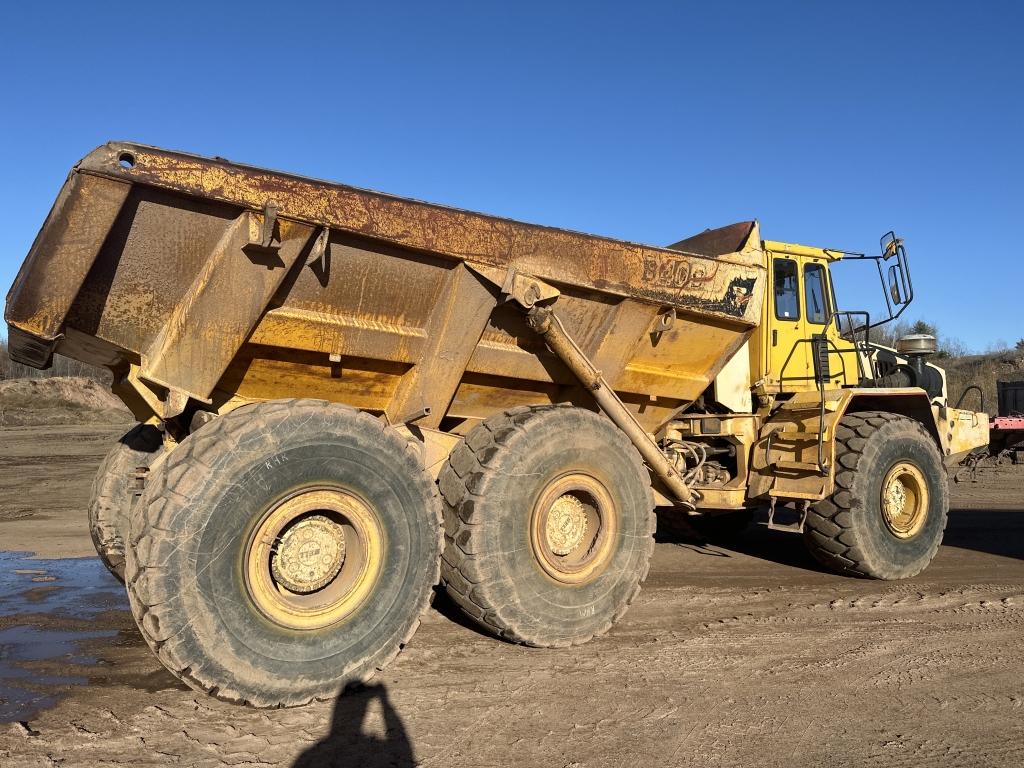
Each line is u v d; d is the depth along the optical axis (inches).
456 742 121.3
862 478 235.9
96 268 136.6
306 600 139.9
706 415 254.1
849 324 283.6
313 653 136.3
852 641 176.1
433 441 180.9
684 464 249.3
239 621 129.4
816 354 244.2
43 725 125.3
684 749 119.7
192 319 144.1
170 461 130.9
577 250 185.2
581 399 210.5
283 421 136.6
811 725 129.2
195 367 147.1
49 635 177.5
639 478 184.7
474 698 139.6
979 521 374.3
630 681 149.0
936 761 116.6
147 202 134.2
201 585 126.0
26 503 441.4
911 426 249.0
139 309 143.9
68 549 293.1
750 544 315.9
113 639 174.6
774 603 211.9
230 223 142.8
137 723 126.6
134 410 195.0
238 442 131.5
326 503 141.0
